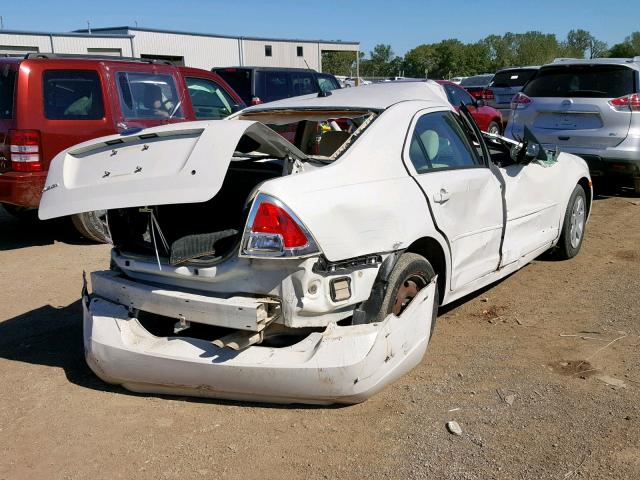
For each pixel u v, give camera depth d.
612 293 5.46
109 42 34.12
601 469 3.06
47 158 6.89
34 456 3.33
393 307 3.81
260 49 42.38
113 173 3.60
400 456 3.22
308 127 5.25
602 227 7.84
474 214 4.62
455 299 4.64
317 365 3.35
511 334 4.66
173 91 8.10
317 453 3.26
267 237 3.34
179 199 3.28
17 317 5.29
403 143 4.13
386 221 3.75
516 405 3.64
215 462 3.22
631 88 8.55
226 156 3.36
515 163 5.42
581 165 6.59
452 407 3.64
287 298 3.43
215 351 3.53
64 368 4.32
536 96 9.36
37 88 6.84
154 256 3.76
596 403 3.64
